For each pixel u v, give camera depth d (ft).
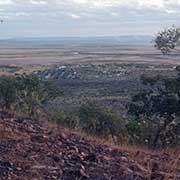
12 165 19.17
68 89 267.80
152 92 58.03
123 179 18.65
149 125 48.98
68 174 18.93
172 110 54.85
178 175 19.48
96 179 18.54
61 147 22.44
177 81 56.39
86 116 51.26
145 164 21.02
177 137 47.11
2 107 33.99
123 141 28.30
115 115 51.75
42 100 53.98
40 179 18.03
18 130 24.56
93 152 22.34
